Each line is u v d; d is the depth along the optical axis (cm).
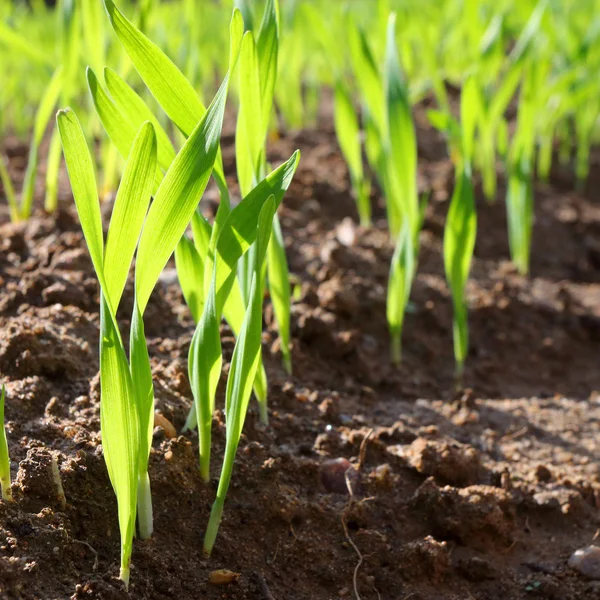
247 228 60
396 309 75
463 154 72
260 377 68
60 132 56
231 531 63
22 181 91
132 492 59
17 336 67
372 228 87
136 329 59
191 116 60
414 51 124
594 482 69
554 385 78
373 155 85
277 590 62
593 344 82
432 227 89
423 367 77
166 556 62
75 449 63
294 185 91
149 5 74
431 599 63
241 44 61
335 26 109
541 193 99
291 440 69
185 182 58
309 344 75
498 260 90
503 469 69
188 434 65
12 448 63
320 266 80
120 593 60
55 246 76
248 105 63
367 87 76
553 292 85
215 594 61
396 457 68
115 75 60
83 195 57
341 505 66
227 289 61
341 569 64
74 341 68
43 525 61
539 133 102
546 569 65
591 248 91
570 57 98
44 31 124
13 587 59
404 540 65
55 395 66
